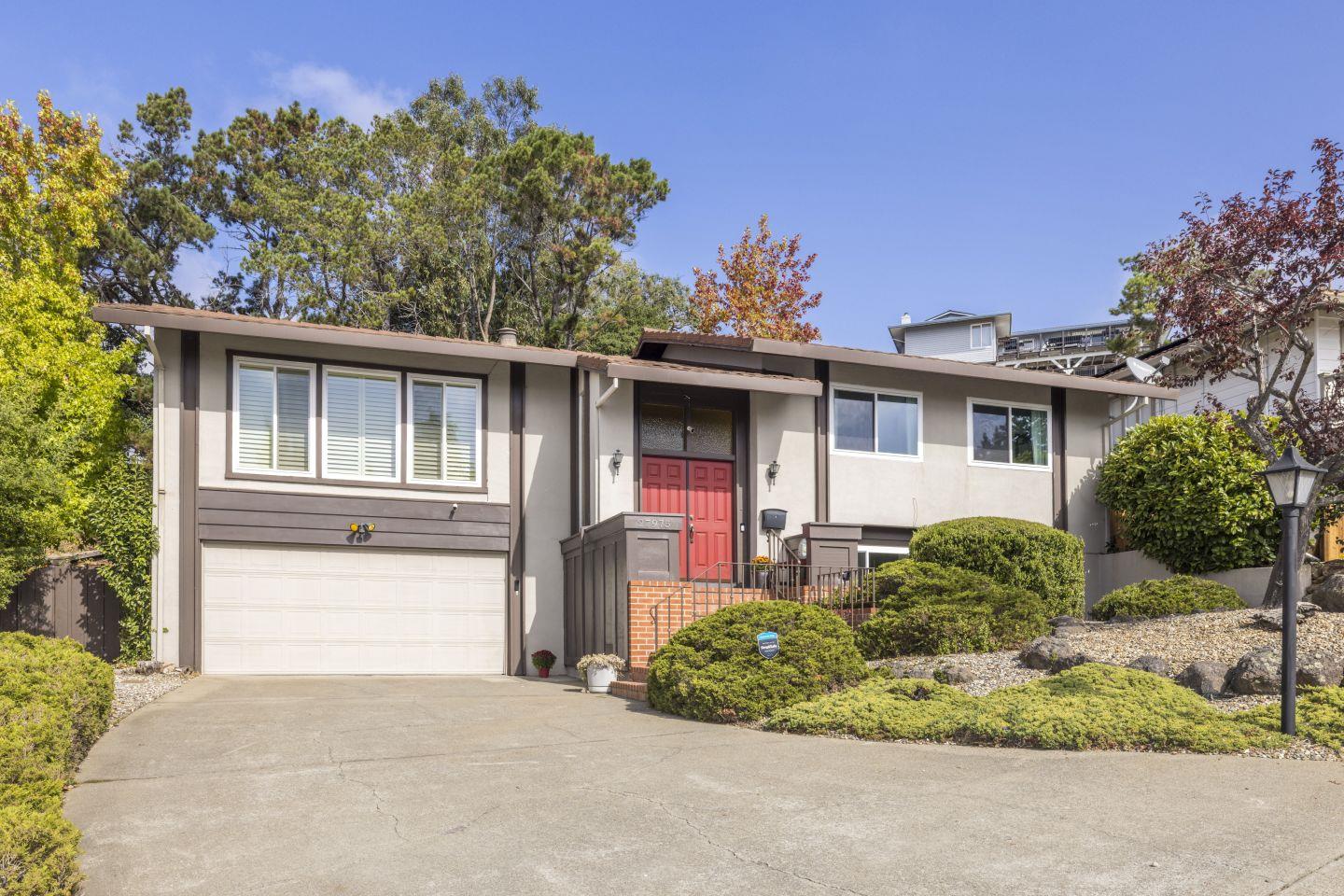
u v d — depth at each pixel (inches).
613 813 255.0
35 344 694.5
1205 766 285.4
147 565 573.3
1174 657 415.8
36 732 269.1
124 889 206.5
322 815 258.2
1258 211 475.2
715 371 620.4
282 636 597.0
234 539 587.5
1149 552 675.4
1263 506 600.1
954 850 218.4
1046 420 775.7
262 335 571.5
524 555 652.1
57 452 557.9
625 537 525.7
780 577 629.3
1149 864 205.2
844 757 317.4
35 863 193.5
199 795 279.3
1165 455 661.3
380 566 623.2
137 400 1203.9
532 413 668.1
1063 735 315.6
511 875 210.4
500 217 1348.4
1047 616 562.3
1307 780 265.9
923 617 486.3
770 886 200.4
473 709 435.2
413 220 1263.5
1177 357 536.7
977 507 740.7
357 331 592.1
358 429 627.2
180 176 1395.2
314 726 389.1
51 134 798.5
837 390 714.8
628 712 425.7
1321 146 458.6
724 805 261.0
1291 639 309.6
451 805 266.4
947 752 319.0
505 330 664.4
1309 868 199.5
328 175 1290.6
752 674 405.1
